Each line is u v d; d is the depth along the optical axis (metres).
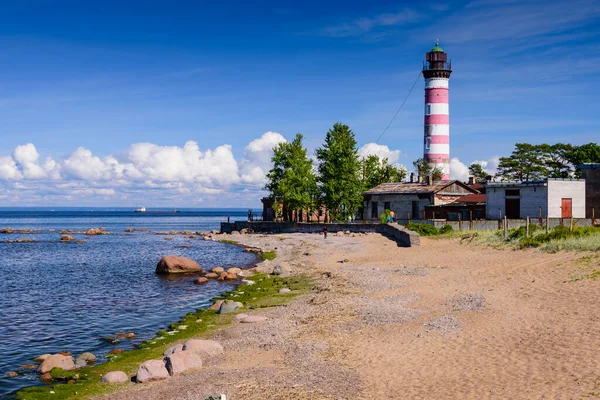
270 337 22.00
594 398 12.64
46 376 19.50
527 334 18.75
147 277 46.09
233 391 15.59
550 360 15.78
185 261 49.03
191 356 18.83
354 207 88.31
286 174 93.81
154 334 25.59
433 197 76.00
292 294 32.50
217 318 27.11
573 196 60.97
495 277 30.33
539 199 61.16
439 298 26.55
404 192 79.75
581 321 19.33
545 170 108.75
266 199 109.69
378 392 14.81
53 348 23.58
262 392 15.37
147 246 84.38
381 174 105.44
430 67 89.88
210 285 40.53
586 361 15.24
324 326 23.12
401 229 59.31
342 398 14.58
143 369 17.77
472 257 39.47
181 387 16.34
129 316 29.81
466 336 19.44
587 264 29.03
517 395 13.48
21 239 97.12
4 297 36.59
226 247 77.62
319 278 37.78
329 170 88.00
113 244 89.75
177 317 29.27
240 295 34.00
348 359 18.12
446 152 90.00
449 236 54.34
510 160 112.31
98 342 24.45
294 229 89.75
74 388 17.45
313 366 17.56
